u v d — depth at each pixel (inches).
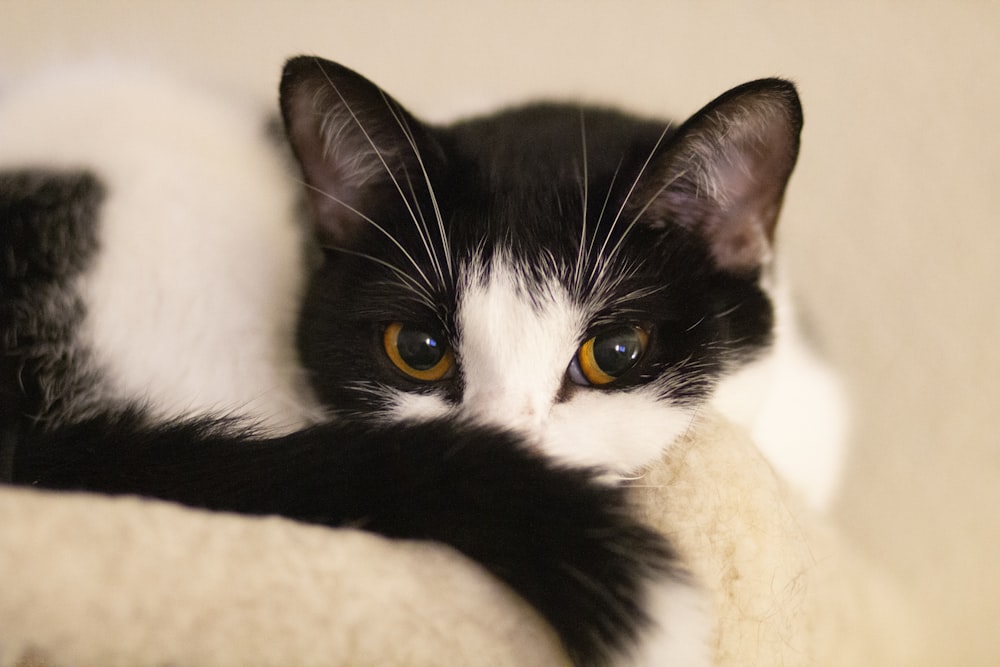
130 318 12.1
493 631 9.2
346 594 9.0
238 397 12.3
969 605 15.9
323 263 12.7
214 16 16.4
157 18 16.3
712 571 10.2
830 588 12.2
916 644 14.9
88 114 12.8
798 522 11.5
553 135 13.0
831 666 11.8
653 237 12.3
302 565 9.1
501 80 16.5
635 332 12.0
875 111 16.7
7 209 11.9
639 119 13.6
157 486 10.1
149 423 10.8
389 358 12.2
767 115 12.1
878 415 16.7
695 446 11.4
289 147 12.9
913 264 16.8
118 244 12.1
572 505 9.7
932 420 16.6
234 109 13.5
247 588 8.8
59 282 12.0
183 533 9.0
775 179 12.4
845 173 16.8
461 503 9.7
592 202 12.2
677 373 12.0
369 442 10.1
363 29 16.6
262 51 16.4
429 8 16.7
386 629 9.0
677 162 12.1
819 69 16.6
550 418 11.6
